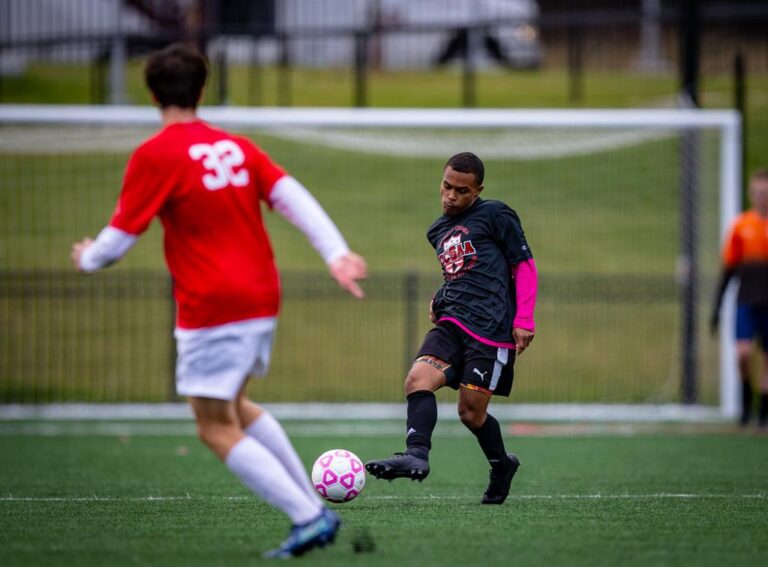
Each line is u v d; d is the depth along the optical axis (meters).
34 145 51.66
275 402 48.19
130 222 14.31
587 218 67.94
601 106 77.94
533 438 36.72
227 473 27.39
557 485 25.06
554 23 56.50
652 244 65.19
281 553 15.00
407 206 69.88
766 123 77.88
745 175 71.19
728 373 44.44
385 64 90.88
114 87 61.88
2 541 16.66
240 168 14.84
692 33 48.09
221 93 57.38
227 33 57.16
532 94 82.06
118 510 20.34
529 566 14.58
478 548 15.87
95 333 55.97
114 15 71.62
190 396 14.56
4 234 61.41
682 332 46.75
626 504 21.20
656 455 31.83
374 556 15.17
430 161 76.62
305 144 75.88
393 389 50.47
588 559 15.12
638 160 73.75
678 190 70.06
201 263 14.45
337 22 80.31
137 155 14.54
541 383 51.19
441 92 82.69
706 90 83.38
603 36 92.81
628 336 56.91
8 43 55.34
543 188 71.69
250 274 14.55
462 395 18.77
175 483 25.33
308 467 29.30
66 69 86.25
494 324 18.77
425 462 17.38
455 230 19.30
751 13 58.66
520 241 18.97
